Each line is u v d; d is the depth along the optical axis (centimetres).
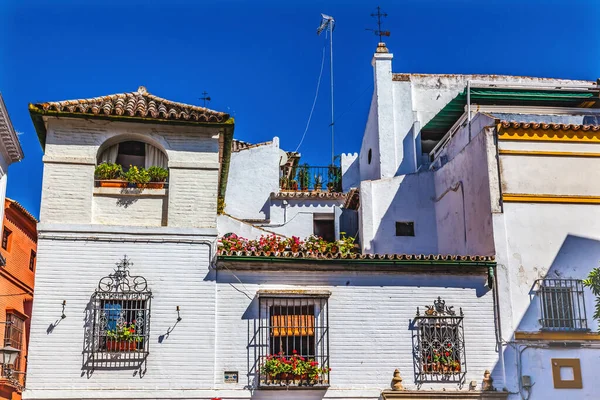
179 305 1797
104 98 1961
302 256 1842
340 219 2844
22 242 2859
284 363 1769
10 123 2020
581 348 1891
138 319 1778
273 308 1830
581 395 1859
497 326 1880
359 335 1833
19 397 2689
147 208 1864
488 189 2017
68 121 1878
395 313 1855
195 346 1778
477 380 1841
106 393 1722
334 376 1802
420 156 2748
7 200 2664
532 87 2542
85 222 1827
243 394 1761
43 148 1981
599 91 2550
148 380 1745
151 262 1816
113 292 1783
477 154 2123
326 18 3366
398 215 2550
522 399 1839
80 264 1792
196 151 1906
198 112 1919
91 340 1748
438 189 2522
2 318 2617
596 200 2022
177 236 1834
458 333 1864
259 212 3045
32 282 2961
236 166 3103
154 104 1947
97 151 1881
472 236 2128
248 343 1794
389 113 2784
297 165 3300
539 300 1919
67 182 1845
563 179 2030
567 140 2061
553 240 1975
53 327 1747
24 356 2811
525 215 1988
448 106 2606
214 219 1864
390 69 2839
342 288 1855
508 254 1944
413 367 1830
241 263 1833
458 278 1902
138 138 1911
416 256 1867
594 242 1989
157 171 1884
